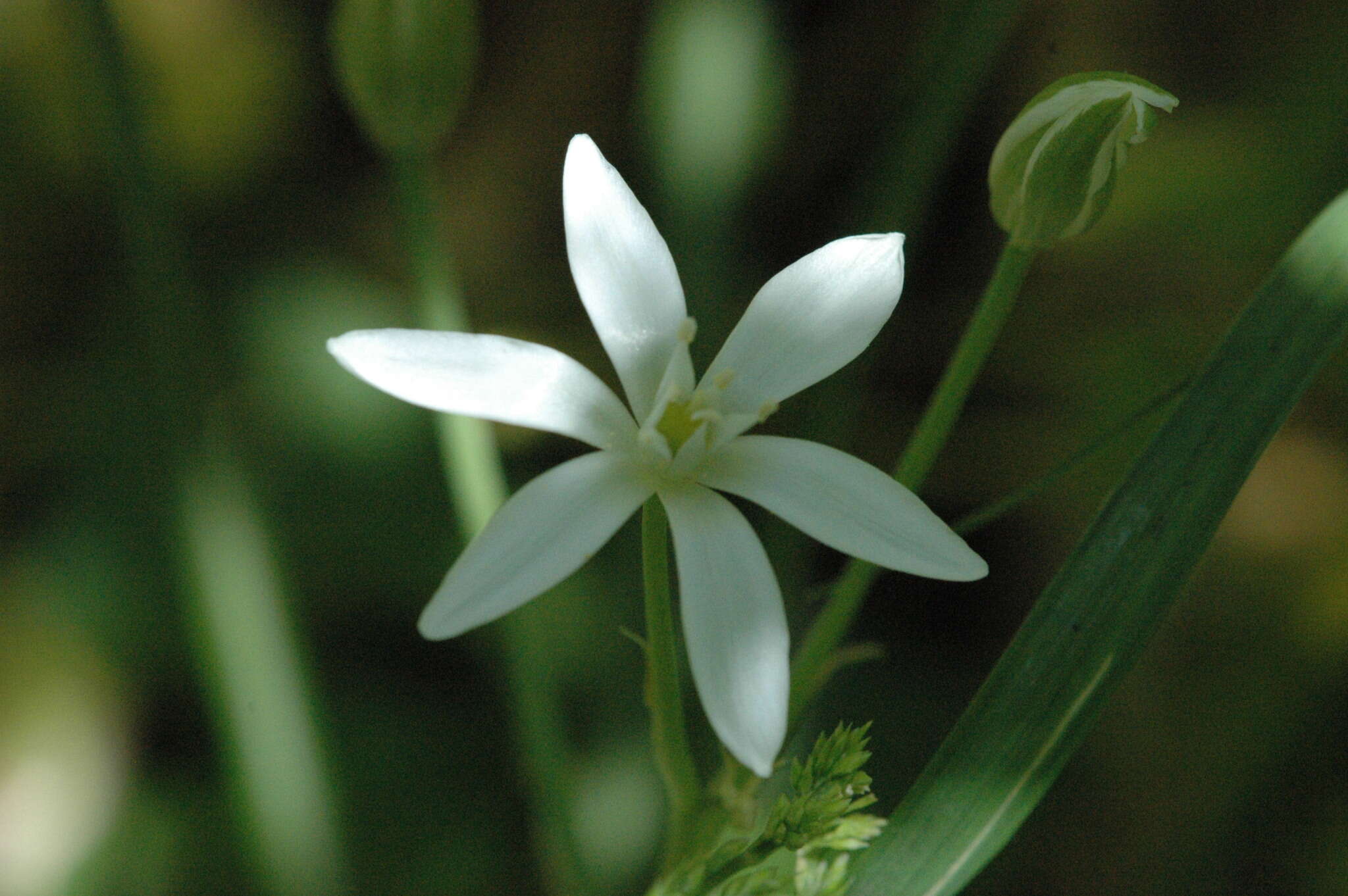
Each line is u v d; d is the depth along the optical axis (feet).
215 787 1.12
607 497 0.77
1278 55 1.25
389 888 1.06
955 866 0.79
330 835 0.94
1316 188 1.19
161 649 1.14
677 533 0.77
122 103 0.91
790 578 0.96
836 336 0.80
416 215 0.90
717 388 0.79
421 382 0.77
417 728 1.12
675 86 1.10
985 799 0.79
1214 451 0.80
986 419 1.22
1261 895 1.05
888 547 0.77
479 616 0.75
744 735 0.75
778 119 1.27
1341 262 0.81
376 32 0.87
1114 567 0.80
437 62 0.88
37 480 1.19
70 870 1.08
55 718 1.12
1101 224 1.25
